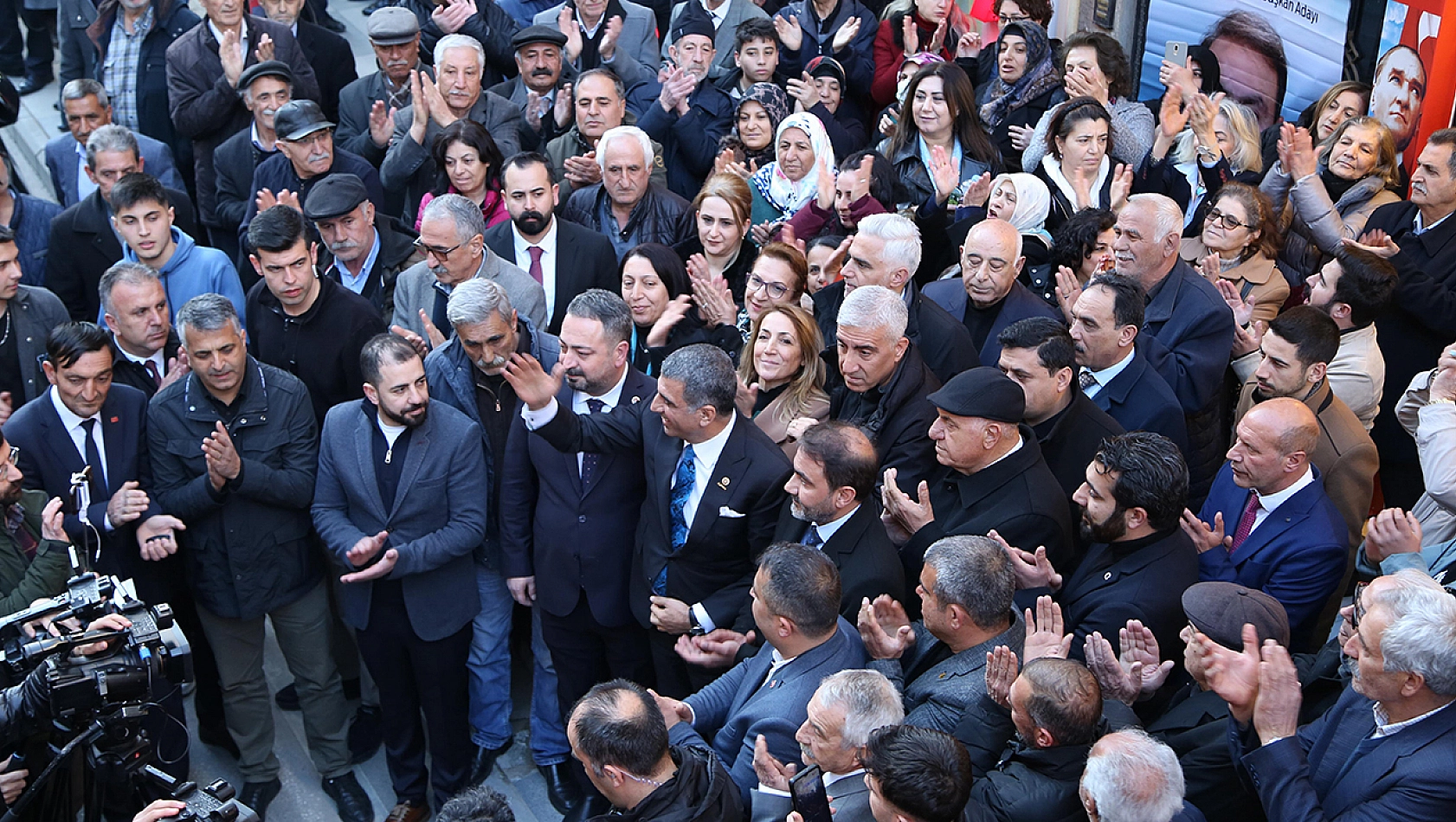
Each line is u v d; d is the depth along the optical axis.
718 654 3.96
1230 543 3.87
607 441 4.29
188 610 4.93
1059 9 7.43
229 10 6.84
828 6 7.14
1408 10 5.76
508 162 5.30
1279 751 2.79
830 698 3.03
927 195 5.80
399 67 6.89
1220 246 4.95
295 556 4.65
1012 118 6.32
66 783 3.31
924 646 3.64
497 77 7.75
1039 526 3.74
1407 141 5.93
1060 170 5.45
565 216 5.93
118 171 5.77
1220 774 3.12
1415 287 4.85
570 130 6.59
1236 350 4.76
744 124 6.26
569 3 7.52
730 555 4.13
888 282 4.46
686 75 6.38
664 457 4.18
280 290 4.80
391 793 4.88
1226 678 2.89
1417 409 4.35
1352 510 4.22
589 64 7.36
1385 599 2.72
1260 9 6.33
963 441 3.75
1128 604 3.52
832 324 4.82
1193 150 5.73
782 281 4.82
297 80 7.01
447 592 4.55
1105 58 5.86
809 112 6.30
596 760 3.04
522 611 5.43
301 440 4.64
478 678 4.88
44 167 8.73
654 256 5.00
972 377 3.75
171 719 4.08
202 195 7.05
